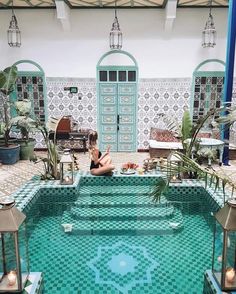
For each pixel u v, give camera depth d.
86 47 8.14
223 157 6.68
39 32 8.08
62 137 8.08
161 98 8.33
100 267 2.82
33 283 2.16
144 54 8.12
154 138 7.99
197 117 8.36
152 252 3.10
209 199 4.37
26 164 6.77
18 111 6.76
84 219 3.87
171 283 2.58
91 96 8.40
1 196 4.55
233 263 2.12
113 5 7.68
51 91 8.38
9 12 7.97
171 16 7.32
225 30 7.87
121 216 3.91
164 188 2.91
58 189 4.65
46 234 3.50
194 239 3.39
